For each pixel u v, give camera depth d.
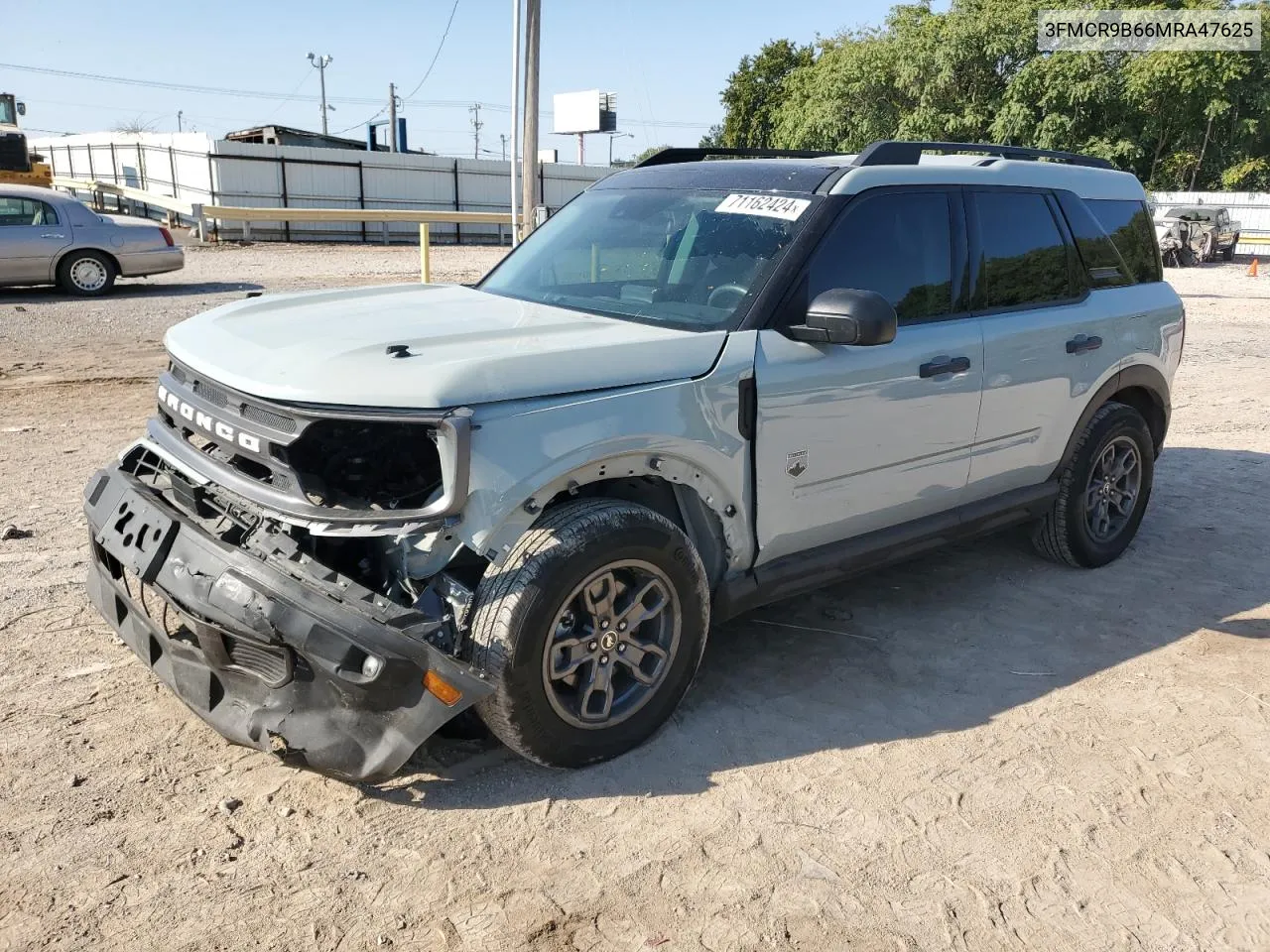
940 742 3.58
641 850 2.93
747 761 3.41
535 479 2.97
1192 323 16.22
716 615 3.65
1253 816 3.21
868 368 3.81
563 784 3.22
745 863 2.89
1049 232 4.78
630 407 3.16
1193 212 31.81
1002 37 35.00
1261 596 5.00
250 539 3.05
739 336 3.50
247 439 3.01
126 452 3.75
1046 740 3.62
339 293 4.17
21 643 3.96
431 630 2.86
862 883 2.83
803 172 4.08
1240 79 36.06
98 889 2.68
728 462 3.45
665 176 4.52
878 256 3.95
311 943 2.53
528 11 13.37
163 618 3.86
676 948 2.56
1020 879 2.88
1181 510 6.39
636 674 3.35
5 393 8.38
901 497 4.14
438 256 23.97
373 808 3.06
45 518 5.34
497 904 2.69
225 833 2.92
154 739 3.38
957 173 4.36
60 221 14.38
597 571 3.10
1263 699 3.96
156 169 34.34
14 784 3.09
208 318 3.68
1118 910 2.77
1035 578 5.18
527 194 13.94
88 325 12.09
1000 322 4.40
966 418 4.28
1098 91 35.56
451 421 2.79
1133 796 3.29
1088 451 4.99
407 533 2.81
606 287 4.02
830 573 3.96
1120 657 4.29
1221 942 2.67
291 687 3.03
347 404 2.80
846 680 4.01
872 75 36.97
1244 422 8.97
